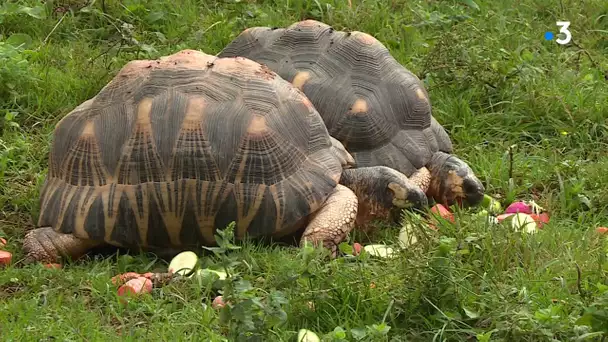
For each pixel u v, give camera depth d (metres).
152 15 9.40
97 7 9.43
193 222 5.89
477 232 5.88
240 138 5.91
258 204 5.87
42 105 7.86
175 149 5.87
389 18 9.88
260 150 5.91
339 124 6.61
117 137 5.96
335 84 6.72
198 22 9.40
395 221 6.34
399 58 9.07
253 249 5.87
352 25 9.54
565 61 9.16
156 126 5.91
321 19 9.68
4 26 9.08
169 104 5.96
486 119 8.19
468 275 5.41
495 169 7.39
